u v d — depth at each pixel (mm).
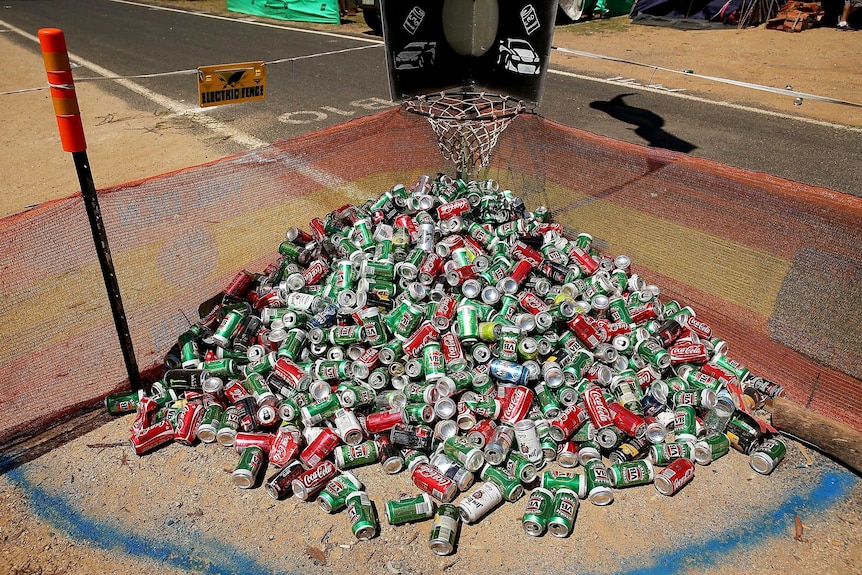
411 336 4098
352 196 6469
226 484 3574
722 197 5164
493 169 6711
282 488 3428
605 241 5871
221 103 4711
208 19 22281
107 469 3674
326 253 5094
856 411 3934
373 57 15500
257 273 5453
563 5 19000
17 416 3941
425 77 5926
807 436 3812
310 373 3963
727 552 3168
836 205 4465
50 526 3318
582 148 6023
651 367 4168
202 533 3277
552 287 4848
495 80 6039
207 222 5312
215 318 4566
